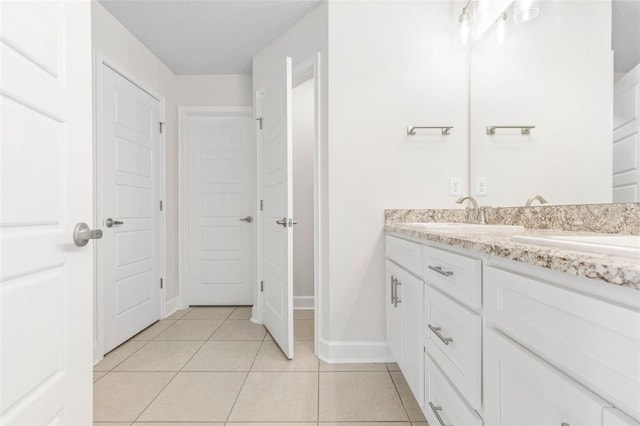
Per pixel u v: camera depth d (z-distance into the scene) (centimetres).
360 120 199
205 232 324
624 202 105
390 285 183
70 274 80
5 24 61
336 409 150
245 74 318
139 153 257
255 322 277
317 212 209
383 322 200
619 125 107
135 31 244
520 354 65
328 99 199
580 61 124
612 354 44
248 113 320
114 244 226
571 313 52
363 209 199
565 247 68
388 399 158
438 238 110
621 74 106
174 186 312
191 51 274
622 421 42
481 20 187
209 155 324
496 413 75
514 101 160
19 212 64
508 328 71
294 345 226
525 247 67
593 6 118
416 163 198
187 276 321
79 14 84
